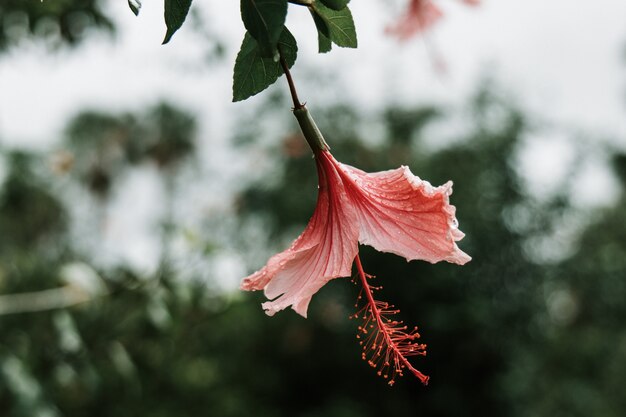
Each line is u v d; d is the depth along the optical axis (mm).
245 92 1448
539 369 9438
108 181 18078
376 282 9258
